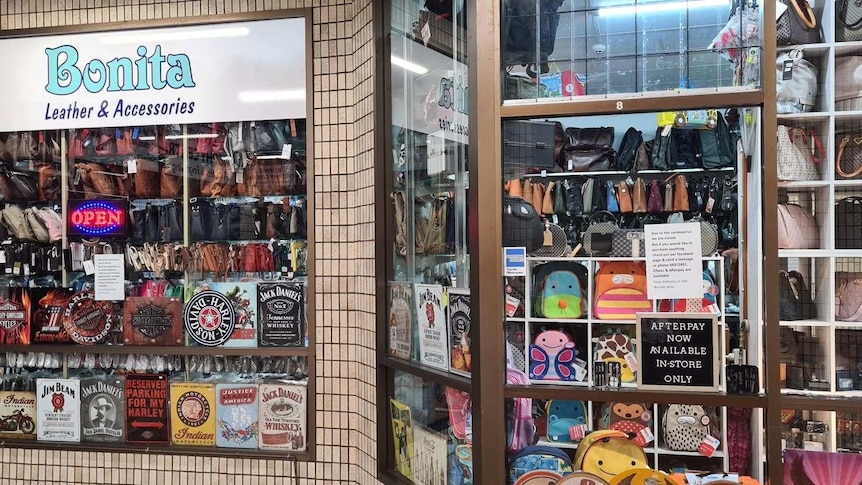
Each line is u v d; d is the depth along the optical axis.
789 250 2.07
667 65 2.02
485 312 1.97
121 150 2.91
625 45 2.04
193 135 2.88
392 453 2.54
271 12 2.78
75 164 2.94
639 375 1.97
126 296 2.88
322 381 2.75
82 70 2.90
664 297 2.00
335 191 2.75
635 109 1.95
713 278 1.99
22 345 2.90
